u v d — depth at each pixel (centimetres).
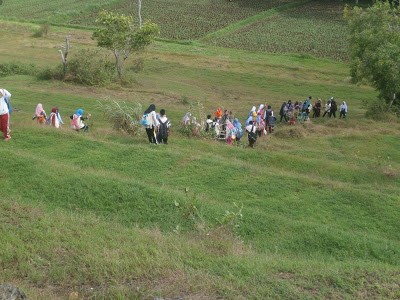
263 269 880
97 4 7275
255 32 6016
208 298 772
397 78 2964
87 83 3600
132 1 7631
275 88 4172
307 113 3189
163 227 1184
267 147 2292
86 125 2188
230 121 2380
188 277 826
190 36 5819
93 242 961
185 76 4388
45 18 6619
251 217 1265
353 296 801
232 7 7175
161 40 5603
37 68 4075
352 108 3678
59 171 1411
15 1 8031
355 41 3228
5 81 3584
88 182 1353
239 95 3922
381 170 1914
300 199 1471
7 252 902
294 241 1191
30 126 1897
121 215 1234
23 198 1262
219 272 857
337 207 1441
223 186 1520
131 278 827
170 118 2805
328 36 5806
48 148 1708
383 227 1356
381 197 1501
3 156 1470
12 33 5838
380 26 3141
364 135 2608
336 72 4638
